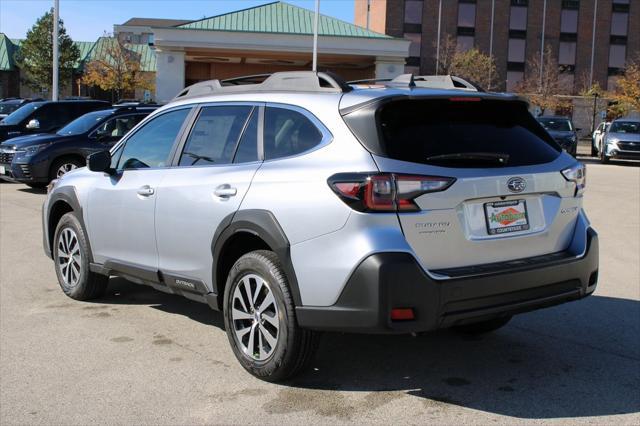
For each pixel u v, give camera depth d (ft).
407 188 11.78
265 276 13.12
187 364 14.74
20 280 22.00
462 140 12.90
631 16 189.37
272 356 13.24
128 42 173.78
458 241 12.26
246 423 11.89
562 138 85.35
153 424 11.84
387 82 15.21
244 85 15.55
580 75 188.55
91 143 43.83
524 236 13.16
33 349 15.61
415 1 182.91
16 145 43.39
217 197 14.24
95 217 18.24
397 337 16.78
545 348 16.06
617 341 16.61
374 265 11.47
